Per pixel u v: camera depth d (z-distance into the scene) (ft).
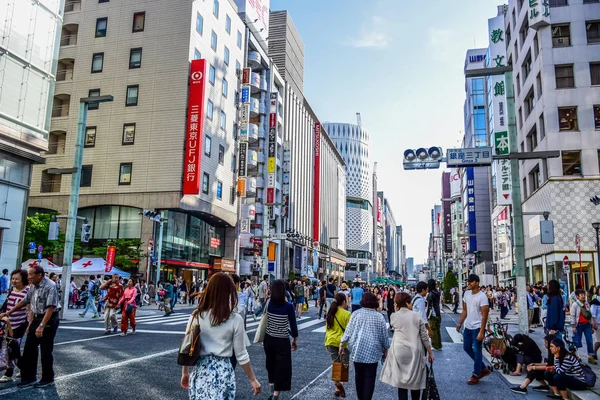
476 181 245.86
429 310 42.55
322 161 326.65
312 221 285.84
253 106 176.45
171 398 21.72
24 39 71.05
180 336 45.68
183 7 130.72
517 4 129.70
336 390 23.52
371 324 19.77
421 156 54.03
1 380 24.45
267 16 198.90
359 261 522.88
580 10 105.91
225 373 11.93
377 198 638.53
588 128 101.76
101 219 127.85
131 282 47.39
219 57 145.69
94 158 129.18
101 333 46.80
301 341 46.11
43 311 23.57
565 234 99.91
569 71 104.99
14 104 69.00
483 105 253.65
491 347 31.50
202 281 118.32
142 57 130.82
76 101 133.18
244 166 154.10
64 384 23.81
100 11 136.56
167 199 122.52
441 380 28.76
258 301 68.54
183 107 125.90
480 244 239.50
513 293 105.50
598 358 37.50
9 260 70.13
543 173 109.70
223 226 156.56
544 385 26.17
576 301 37.35
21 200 72.74
